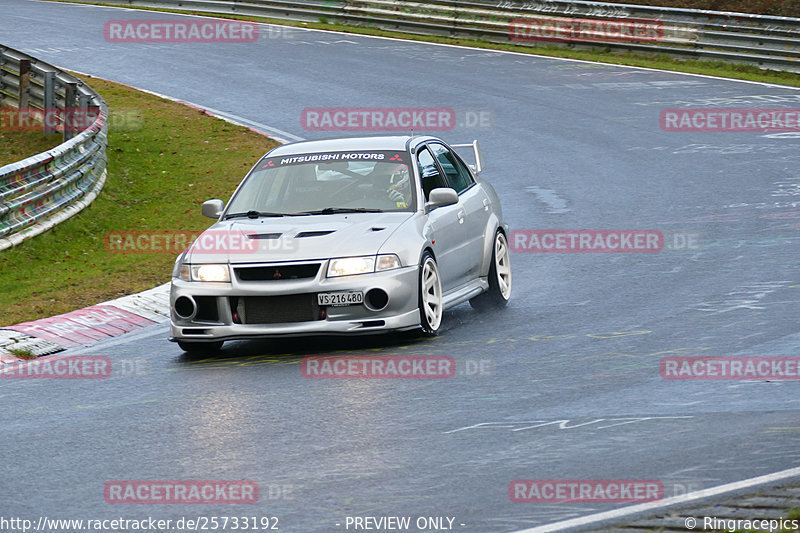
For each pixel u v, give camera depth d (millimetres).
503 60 96875
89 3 131000
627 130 71750
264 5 119375
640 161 63969
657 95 82000
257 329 31359
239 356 32406
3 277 43875
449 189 34094
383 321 31266
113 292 41344
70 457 23156
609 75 89875
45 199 51094
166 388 28844
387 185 34750
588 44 101562
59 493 20875
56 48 103000
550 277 42062
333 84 87250
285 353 32312
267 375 29531
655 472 20422
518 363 29500
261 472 21484
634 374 27828
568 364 29156
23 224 48000
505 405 25562
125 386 29375
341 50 101812
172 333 32406
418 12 111188
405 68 93062
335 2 116188
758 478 19719
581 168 63062
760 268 40688
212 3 122188
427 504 19328
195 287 31891
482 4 107438
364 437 23484
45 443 24312
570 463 21219
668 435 22703
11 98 79500
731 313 34219
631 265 42844
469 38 108062
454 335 33469
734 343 30516
